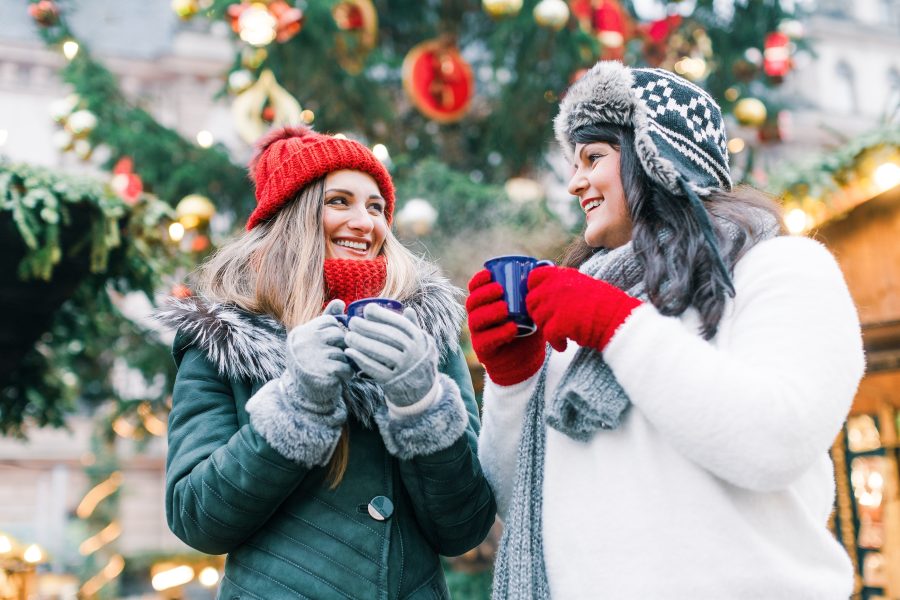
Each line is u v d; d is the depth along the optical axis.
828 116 16.64
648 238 1.32
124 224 3.34
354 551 1.41
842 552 1.27
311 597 1.37
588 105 1.39
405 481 1.48
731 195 1.36
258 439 1.34
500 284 1.36
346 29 5.25
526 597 1.29
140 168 5.55
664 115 1.32
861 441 3.73
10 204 2.83
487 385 1.56
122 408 5.92
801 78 17.50
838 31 17.89
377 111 6.06
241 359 1.49
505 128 6.07
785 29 5.78
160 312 1.58
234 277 1.65
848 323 1.21
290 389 1.35
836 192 3.16
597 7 5.16
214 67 14.97
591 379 1.25
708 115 1.35
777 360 1.17
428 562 1.50
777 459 1.11
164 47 14.91
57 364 4.45
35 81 14.15
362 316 1.34
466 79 5.39
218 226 5.98
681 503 1.20
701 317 1.25
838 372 1.17
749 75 5.75
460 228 5.06
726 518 1.19
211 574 7.14
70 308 3.91
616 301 1.21
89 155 4.84
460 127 6.59
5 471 13.55
